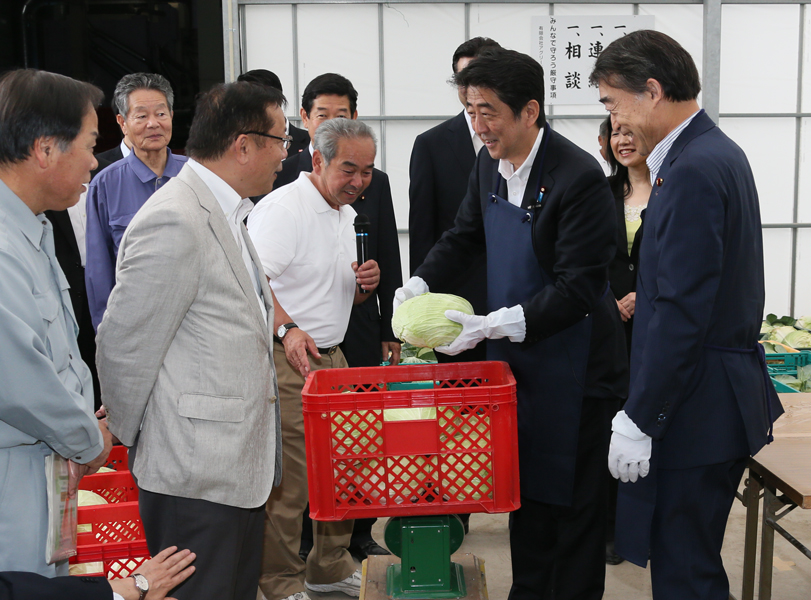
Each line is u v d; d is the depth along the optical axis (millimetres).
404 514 1712
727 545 3014
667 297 1589
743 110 5215
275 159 1701
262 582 2389
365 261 2453
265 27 4891
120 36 5227
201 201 1582
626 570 2857
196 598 1611
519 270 1996
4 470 1399
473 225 2305
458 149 3031
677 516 1724
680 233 1575
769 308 5512
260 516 1835
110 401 1570
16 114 1370
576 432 2012
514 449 1707
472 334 1923
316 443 1662
